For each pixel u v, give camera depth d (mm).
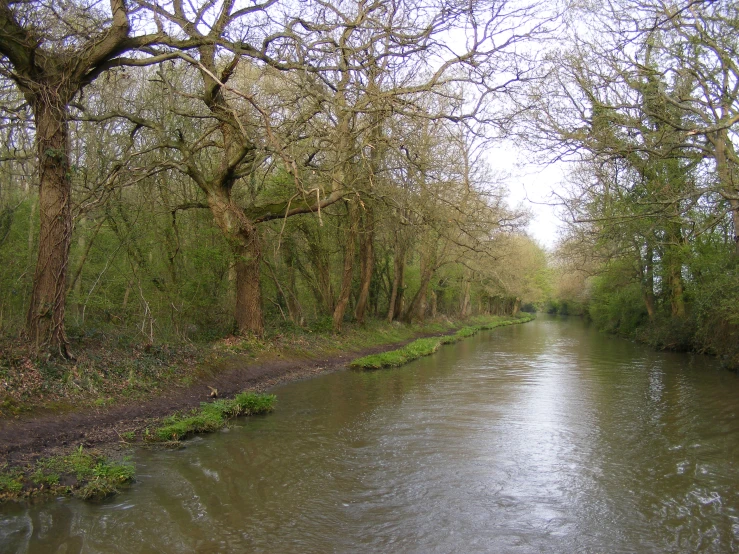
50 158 11867
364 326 30828
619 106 14961
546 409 14461
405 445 11008
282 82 17609
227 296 21516
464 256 37438
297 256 26875
